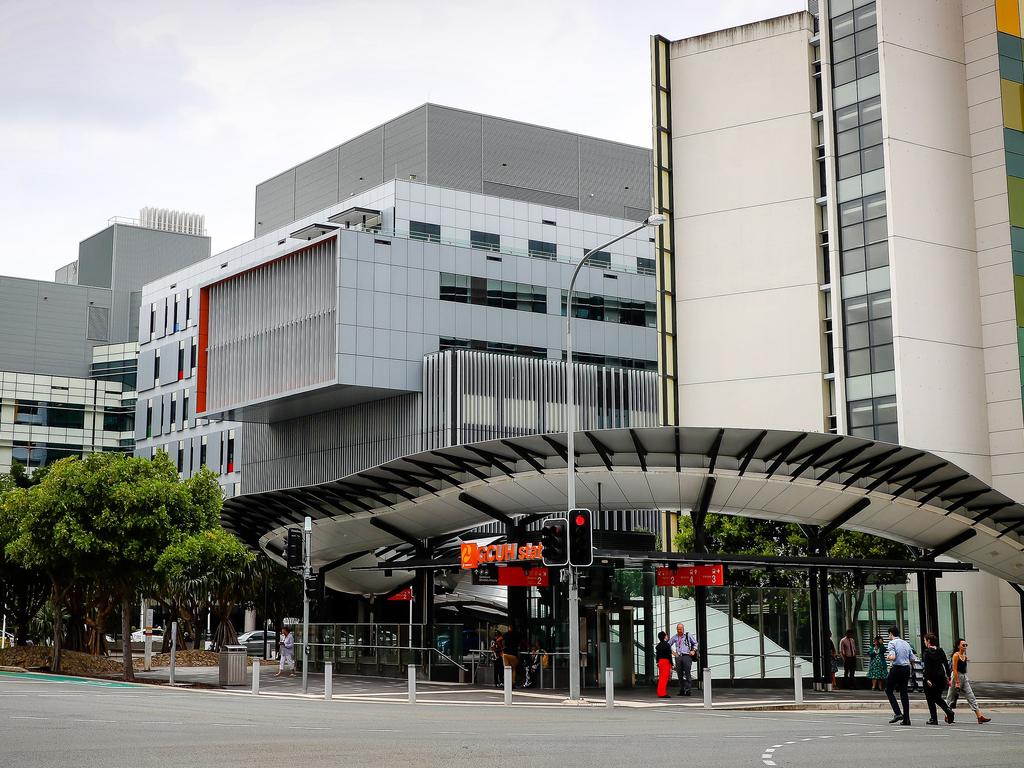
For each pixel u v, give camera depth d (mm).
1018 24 51688
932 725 22906
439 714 23875
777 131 53375
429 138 86000
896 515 35094
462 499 36156
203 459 94750
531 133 90375
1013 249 49469
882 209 49594
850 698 31156
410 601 52000
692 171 55094
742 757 14547
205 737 16578
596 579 34500
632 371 76562
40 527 41031
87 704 24797
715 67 55250
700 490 33844
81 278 150250
